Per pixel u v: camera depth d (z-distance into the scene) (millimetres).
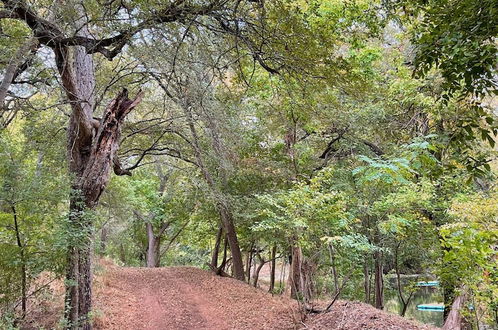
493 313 6398
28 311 6109
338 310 8312
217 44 5570
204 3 4695
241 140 10609
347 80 5926
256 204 11961
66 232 5840
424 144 3436
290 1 5262
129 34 5059
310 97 6691
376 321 7312
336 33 6871
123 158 11453
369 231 10047
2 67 5578
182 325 9219
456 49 2521
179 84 6961
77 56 7742
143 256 25641
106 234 17984
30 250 5816
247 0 4938
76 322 6273
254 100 11578
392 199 8617
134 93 9531
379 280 12805
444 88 2969
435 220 9562
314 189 7828
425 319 14648
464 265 4023
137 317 9453
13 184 5570
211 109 8406
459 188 8891
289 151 12516
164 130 10148
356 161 11023
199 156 11266
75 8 5297
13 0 4797
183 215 17938
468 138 3145
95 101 8281
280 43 5293
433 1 2945
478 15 2514
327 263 11711
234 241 15344
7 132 7031
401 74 9406
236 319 9398
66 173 6832
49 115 8781
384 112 10641
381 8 5750
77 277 6180
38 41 5488
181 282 14430
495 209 5637
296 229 7695
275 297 11445
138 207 18234
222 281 14383
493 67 2578
